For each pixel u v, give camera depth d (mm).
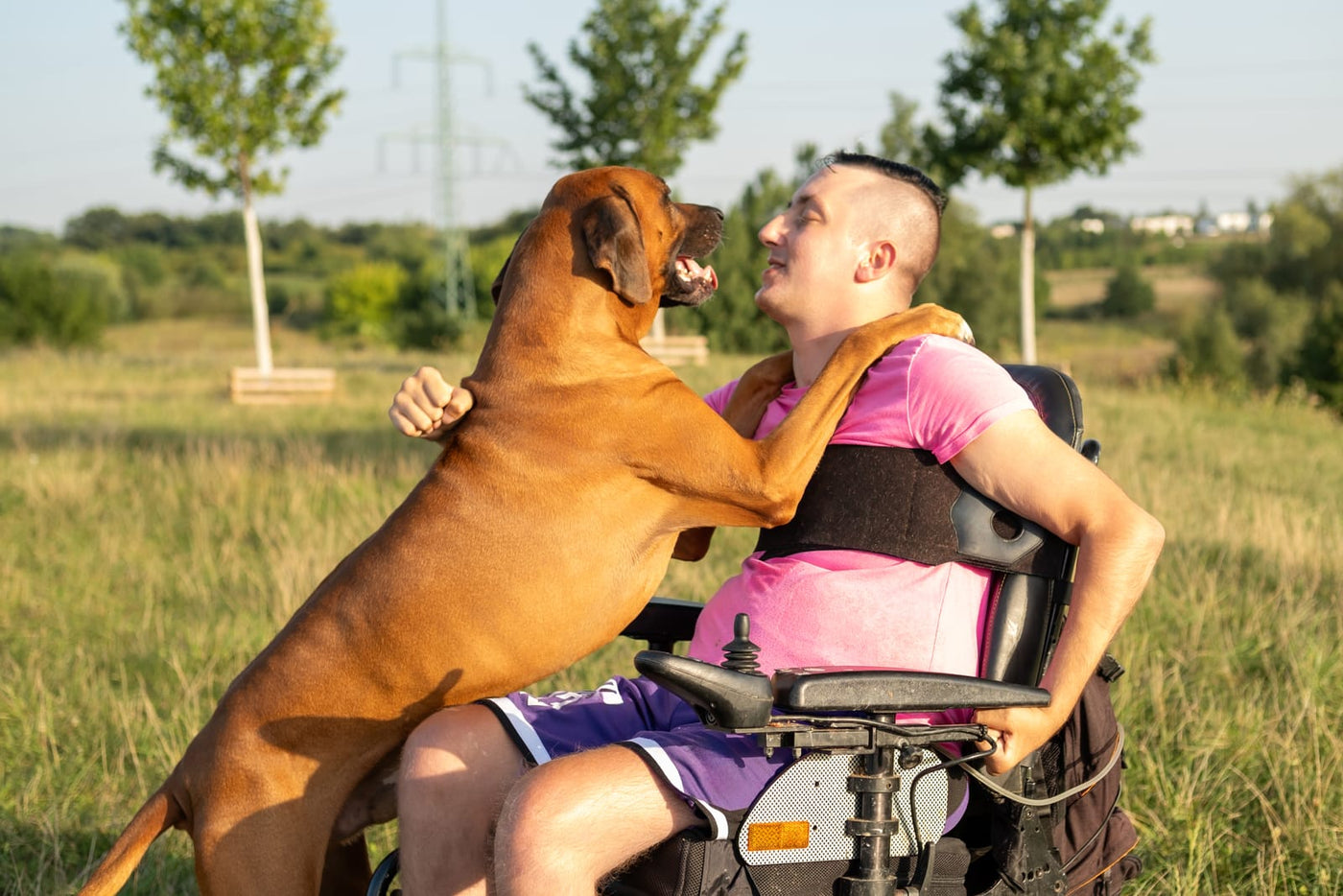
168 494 8211
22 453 9797
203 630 5242
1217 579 5656
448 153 52594
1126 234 84750
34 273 38000
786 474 2332
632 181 2838
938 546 2225
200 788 2379
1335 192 32906
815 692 1864
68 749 4117
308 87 18359
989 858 2250
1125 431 11727
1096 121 16391
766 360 2842
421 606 2418
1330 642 4727
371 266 50469
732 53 21031
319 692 2400
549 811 1920
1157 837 3336
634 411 2516
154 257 75688
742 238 29891
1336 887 3051
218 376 20875
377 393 16922
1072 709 2158
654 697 2406
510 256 2785
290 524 7227
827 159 2682
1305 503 7973
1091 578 2143
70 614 5754
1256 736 3783
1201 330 25781
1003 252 34281
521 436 2529
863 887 1977
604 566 2508
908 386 2301
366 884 2648
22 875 3271
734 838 1978
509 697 2309
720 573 5977
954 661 2203
